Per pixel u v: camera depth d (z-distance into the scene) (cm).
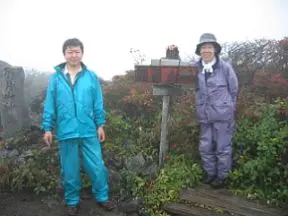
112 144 311
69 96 231
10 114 338
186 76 271
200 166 279
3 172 268
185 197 256
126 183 275
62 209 255
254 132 276
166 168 278
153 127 326
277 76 338
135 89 361
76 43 232
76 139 235
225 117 253
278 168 252
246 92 330
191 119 301
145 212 251
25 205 256
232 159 274
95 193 253
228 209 244
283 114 293
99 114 243
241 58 378
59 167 283
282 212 238
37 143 317
